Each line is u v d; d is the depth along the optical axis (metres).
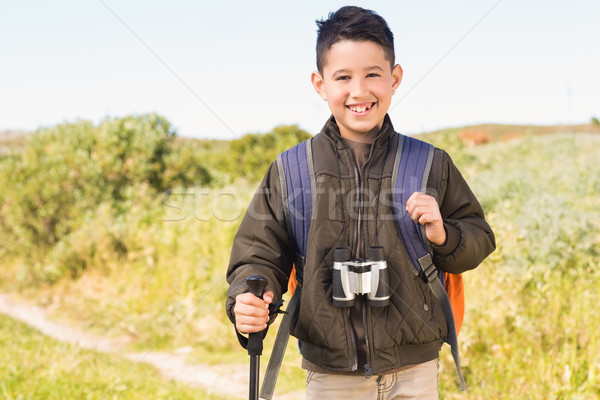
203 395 4.08
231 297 2.11
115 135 9.86
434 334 2.10
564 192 6.59
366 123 2.13
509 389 3.69
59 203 8.91
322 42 2.18
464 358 4.05
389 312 2.07
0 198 9.11
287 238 2.20
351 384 2.13
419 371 2.15
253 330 1.97
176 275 6.51
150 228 7.66
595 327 3.98
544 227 5.05
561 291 4.45
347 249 2.03
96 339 5.53
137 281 6.82
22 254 8.55
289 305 2.20
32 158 9.55
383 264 2.03
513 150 10.80
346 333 2.07
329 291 2.08
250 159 10.53
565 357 3.75
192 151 10.66
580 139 11.25
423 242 2.09
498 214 5.30
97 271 7.46
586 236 4.95
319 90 2.30
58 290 7.27
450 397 3.72
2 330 5.81
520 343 4.02
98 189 9.27
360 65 2.10
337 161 2.15
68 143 9.70
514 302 4.30
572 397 3.47
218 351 5.06
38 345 5.28
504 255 4.69
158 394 4.06
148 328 5.62
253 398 2.09
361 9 2.18
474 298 4.36
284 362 4.73
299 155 2.19
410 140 2.23
